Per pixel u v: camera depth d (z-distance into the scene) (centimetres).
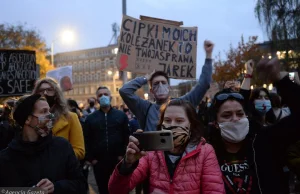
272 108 491
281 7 2053
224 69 3969
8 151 262
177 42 588
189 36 590
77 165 283
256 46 3694
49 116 271
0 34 3522
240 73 3797
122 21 568
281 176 278
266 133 282
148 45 579
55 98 385
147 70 578
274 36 2058
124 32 568
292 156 303
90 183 827
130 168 226
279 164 281
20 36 3606
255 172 271
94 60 8750
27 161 259
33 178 257
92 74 8762
